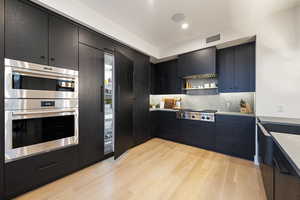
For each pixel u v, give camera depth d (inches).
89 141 85.7
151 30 107.3
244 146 97.2
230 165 88.6
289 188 32.0
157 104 171.6
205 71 117.3
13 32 57.2
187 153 108.3
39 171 64.9
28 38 61.3
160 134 149.2
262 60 88.4
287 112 81.0
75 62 78.3
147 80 139.2
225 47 114.0
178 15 87.0
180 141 132.3
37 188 64.6
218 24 97.1
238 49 108.0
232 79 110.3
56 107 70.4
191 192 63.1
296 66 78.9
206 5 77.4
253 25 92.0
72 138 77.0
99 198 59.0
